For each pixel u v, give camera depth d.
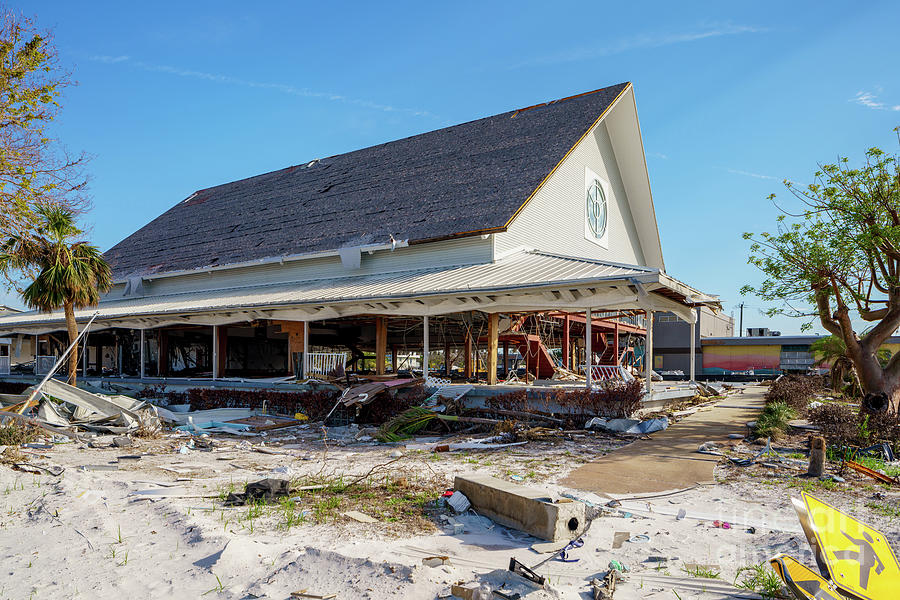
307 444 14.80
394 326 25.89
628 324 31.95
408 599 4.78
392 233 23.72
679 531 6.94
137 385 25.62
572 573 5.61
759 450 12.43
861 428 12.73
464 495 7.90
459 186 25.03
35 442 14.85
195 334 32.72
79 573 5.64
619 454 12.11
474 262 21.22
